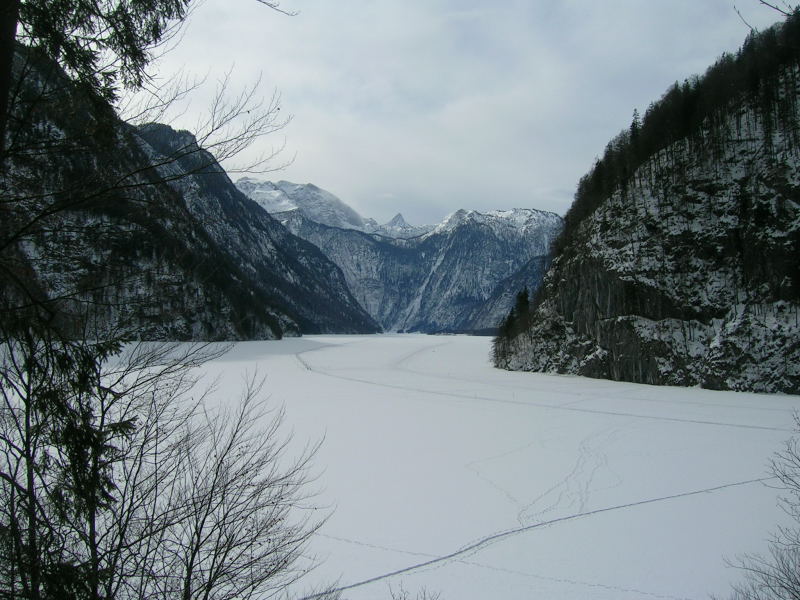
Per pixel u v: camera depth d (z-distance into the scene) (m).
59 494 4.55
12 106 4.03
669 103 75.50
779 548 15.39
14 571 4.33
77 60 4.38
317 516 17.91
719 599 12.99
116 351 4.78
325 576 13.95
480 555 15.49
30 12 4.20
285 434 29.41
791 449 27.91
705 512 18.88
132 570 5.53
